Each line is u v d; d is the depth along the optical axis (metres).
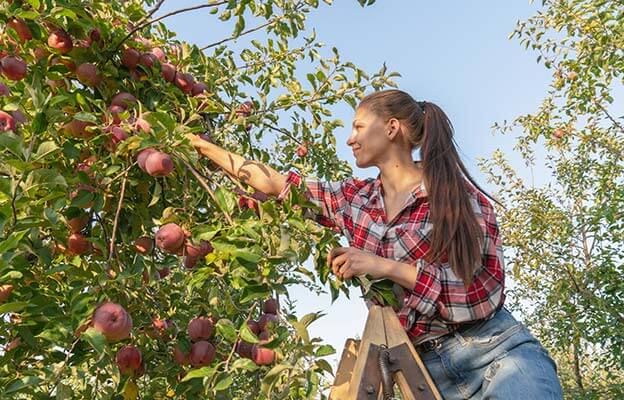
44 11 2.14
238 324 2.26
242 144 3.13
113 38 2.41
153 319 2.50
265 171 2.20
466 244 1.89
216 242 1.76
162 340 2.46
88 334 1.75
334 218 2.18
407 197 2.09
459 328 1.93
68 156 2.08
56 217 1.79
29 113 2.17
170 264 2.34
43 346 2.04
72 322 1.84
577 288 7.51
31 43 2.22
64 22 2.28
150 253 2.36
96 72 2.32
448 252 1.89
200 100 2.67
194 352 2.29
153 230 2.45
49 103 1.94
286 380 1.70
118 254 2.28
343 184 2.23
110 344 2.25
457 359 1.91
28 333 2.00
